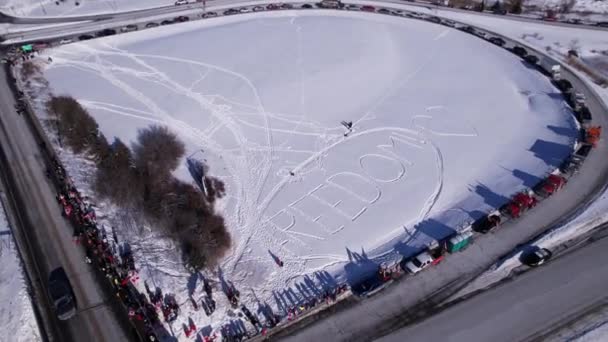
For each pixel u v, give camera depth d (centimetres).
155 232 4256
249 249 4259
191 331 3444
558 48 7831
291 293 3809
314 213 4659
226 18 9112
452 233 4284
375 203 4762
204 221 4362
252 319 3572
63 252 3941
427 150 5516
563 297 3628
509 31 8556
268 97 6469
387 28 8619
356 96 6544
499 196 4694
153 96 6450
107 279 3716
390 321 3512
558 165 5016
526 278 3791
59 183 4681
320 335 3434
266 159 5397
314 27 8612
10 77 6700
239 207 4728
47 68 7169
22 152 5156
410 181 5041
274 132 5838
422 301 3656
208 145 5581
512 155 5319
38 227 4178
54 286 3584
